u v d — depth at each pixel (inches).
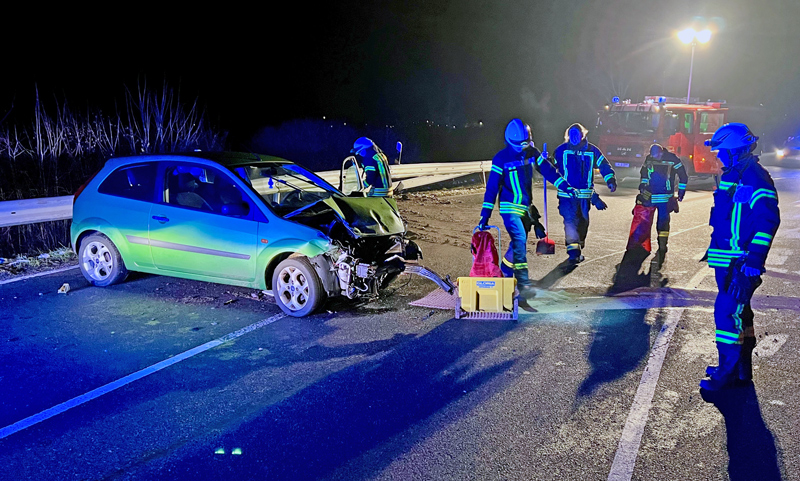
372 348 201.2
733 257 160.7
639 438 144.1
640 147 660.1
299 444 143.1
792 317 226.5
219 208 252.1
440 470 132.0
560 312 235.9
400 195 569.6
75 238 274.2
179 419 155.3
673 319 226.2
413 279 285.3
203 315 235.1
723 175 163.5
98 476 131.4
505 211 250.8
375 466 133.8
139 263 262.4
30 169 499.5
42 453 140.3
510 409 158.7
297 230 229.0
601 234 395.5
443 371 182.7
